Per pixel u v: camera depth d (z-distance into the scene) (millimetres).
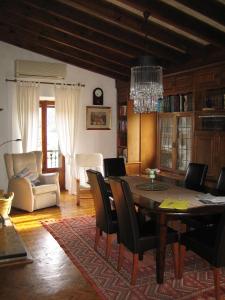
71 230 4477
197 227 3516
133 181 4242
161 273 2943
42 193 5469
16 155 5750
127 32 4809
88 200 6238
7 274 3150
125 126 6973
